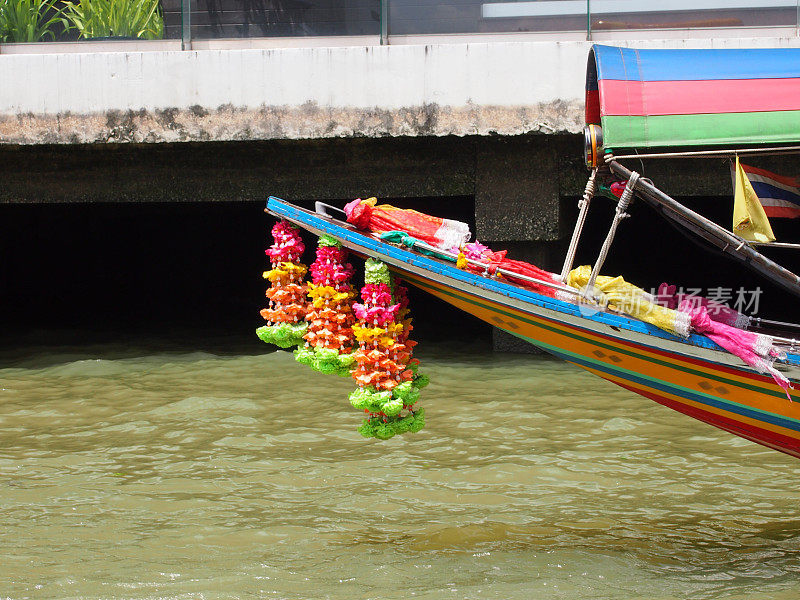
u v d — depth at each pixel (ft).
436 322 34.60
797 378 14.26
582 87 24.73
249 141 26.14
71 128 26.32
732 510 16.72
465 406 23.27
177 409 23.31
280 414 22.94
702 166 25.39
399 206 35.70
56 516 16.69
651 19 24.94
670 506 16.93
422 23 25.71
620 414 22.31
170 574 14.25
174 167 27.61
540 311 15.29
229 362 28.17
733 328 14.46
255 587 13.79
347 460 19.56
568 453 19.71
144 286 43.68
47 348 30.81
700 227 14.94
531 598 13.38
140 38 26.68
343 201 35.45
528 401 23.59
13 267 41.01
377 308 15.15
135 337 32.40
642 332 14.78
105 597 13.48
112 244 43.98
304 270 16.43
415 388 16.01
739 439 20.26
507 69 24.99
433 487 18.01
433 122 25.35
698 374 15.08
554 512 16.71
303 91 25.67
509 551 15.07
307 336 15.81
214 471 19.03
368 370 15.30
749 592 13.51
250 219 43.29
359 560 14.74
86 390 25.34
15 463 19.57
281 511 16.89
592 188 15.83
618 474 18.49
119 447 20.58
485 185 26.55
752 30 24.50
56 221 42.11
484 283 15.42
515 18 25.39
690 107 14.71
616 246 38.19
